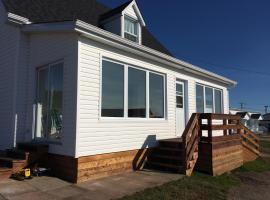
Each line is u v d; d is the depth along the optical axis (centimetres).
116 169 784
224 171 919
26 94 866
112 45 798
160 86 1026
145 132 909
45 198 542
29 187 611
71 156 683
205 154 855
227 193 681
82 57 717
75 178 668
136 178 731
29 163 722
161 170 842
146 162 896
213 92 1410
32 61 868
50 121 787
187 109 1173
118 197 564
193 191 647
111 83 804
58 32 757
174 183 687
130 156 838
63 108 725
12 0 878
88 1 1249
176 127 1098
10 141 840
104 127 759
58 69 784
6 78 905
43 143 781
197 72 1220
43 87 834
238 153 1044
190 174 805
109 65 805
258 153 1298
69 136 696
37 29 809
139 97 911
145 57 933
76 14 1058
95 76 746
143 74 940
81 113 697
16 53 861
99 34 738
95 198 553
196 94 1259
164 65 1038
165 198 574
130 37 1059
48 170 725
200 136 874
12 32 901
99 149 738
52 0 1030
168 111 1038
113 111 801
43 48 831
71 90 708
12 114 844
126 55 860
